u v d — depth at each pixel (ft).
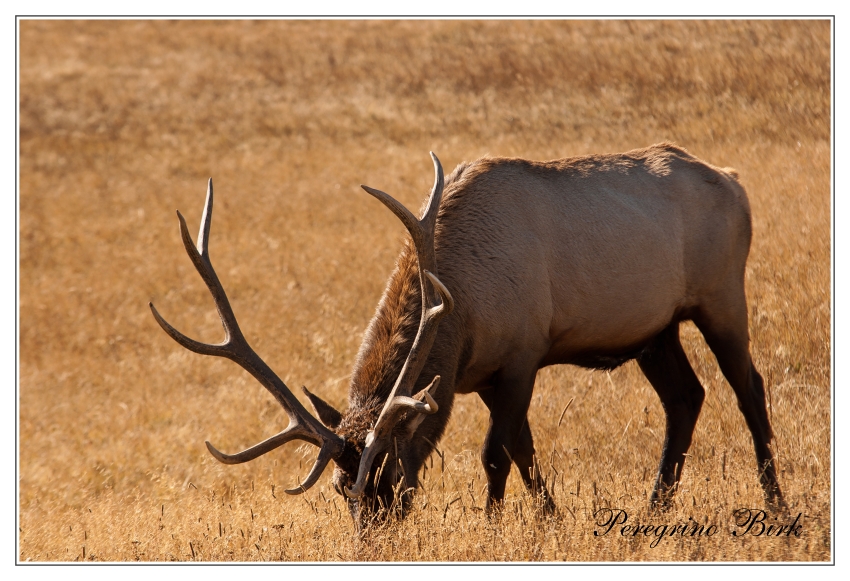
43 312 157.38
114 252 180.75
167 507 77.92
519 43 266.77
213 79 287.07
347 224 170.71
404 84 255.50
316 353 118.21
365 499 58.13
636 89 213.66
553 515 61.82
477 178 69.51
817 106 178.81
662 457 73.56
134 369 130.21
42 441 112.47
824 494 62.64
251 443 98.94
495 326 66.44
